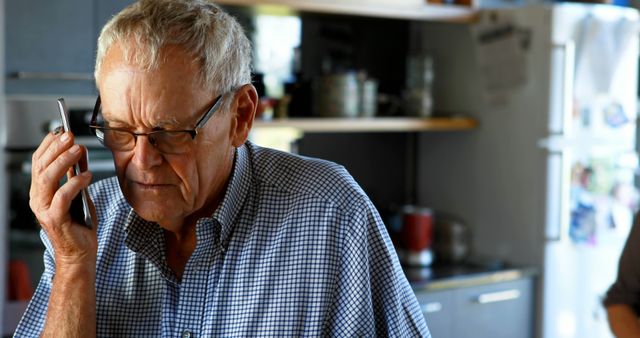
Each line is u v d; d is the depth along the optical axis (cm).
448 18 368
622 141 387
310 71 372
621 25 374
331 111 354
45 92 285
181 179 116
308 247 128
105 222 136
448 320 343
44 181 121
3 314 280
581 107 371
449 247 382
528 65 365
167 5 115
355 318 127
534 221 367
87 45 292
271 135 357
